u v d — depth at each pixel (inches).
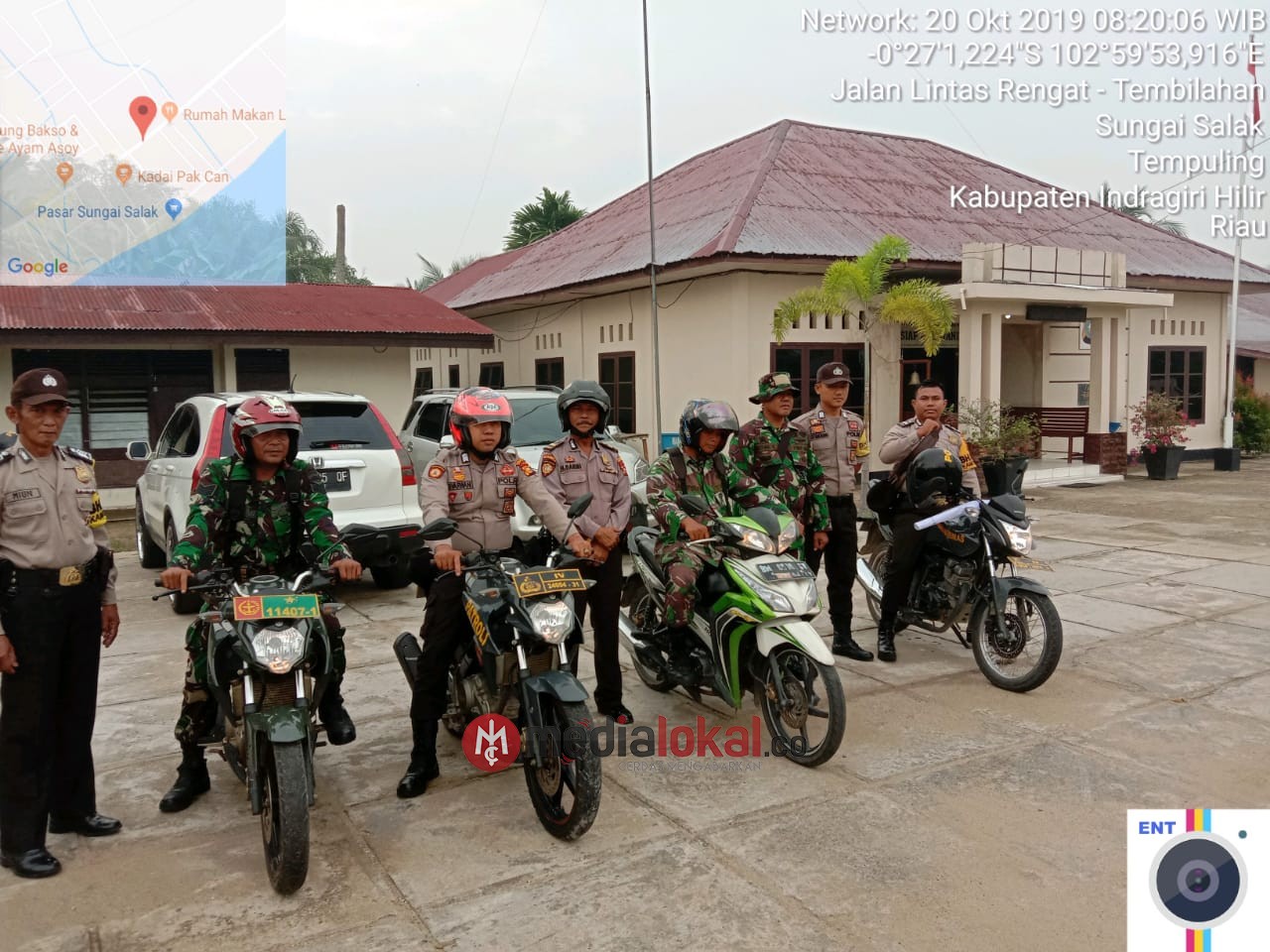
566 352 699.4
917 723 194.1
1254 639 251.1
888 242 489.1
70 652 144.9
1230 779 165.5
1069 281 605.9
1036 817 151.9
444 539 151.6
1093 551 377.7
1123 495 559.8
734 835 146.9
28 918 126.1
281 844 127.1
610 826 150.5
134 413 521.3
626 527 196.4
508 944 119.0
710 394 560.1
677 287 582.2
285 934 122.0
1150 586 313.9
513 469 170.2
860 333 578.6
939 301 503.5
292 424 146.0
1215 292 756.6
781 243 538.9
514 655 150.2
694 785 165.6
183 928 123.6
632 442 516.7
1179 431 650.8
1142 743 182.2
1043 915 124.2
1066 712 199.2
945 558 225.1
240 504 149.5
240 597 131.7
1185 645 246.4
